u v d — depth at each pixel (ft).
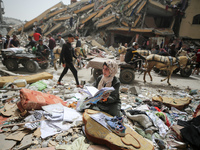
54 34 63.98
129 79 19.01
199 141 7.26
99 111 8.54
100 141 6.67
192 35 58.85
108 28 58.18
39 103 9.25
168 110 11.55
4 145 6.40
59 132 7.62
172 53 27.07
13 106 10.17
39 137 7.19
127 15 55.47
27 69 22.07
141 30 55.31
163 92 16.75
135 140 6.66
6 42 28.55
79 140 7.03
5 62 21.94
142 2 52.65
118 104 8.82
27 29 68.80
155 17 65.16
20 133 7.31
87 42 51.55
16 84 13.93
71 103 11.42
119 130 6.66
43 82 15.58
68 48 14.44
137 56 21.08
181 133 7.95
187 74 26.12
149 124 8.74
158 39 51.47
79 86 15.79
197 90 17.92
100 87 8.63
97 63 17.52
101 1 60.95
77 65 27.37
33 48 23.85
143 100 13.57
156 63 18.88
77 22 60.34
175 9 54.49
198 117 8.75
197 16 56.90
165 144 7.70
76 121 8.54
